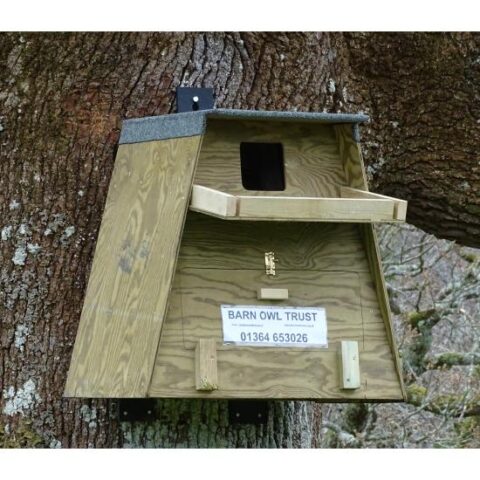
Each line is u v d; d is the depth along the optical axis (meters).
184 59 3.79
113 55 3.78
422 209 4.12
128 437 3.68
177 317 3.37
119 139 3.67
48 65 3.78
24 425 3.67
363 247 3.58
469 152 4.05
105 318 3.49
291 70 3.87
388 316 3.51
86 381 3.47
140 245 3.46
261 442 3.77
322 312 3.49
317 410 4.25
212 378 3.32
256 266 3.47
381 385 3.48
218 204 3.28
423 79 4.07
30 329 3.71
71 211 3.72
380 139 4.05
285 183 3.56
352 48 4.06
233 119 3.50
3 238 3.73
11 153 3.76
